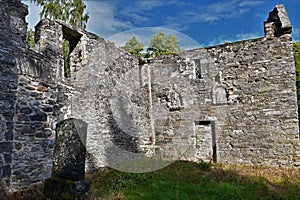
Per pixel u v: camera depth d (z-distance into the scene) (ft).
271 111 27.73
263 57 28.76
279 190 15.28
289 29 27.71
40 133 18.49
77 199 11.18
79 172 11.63
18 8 17.85
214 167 24.68
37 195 14.19
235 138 28.94
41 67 19.33
